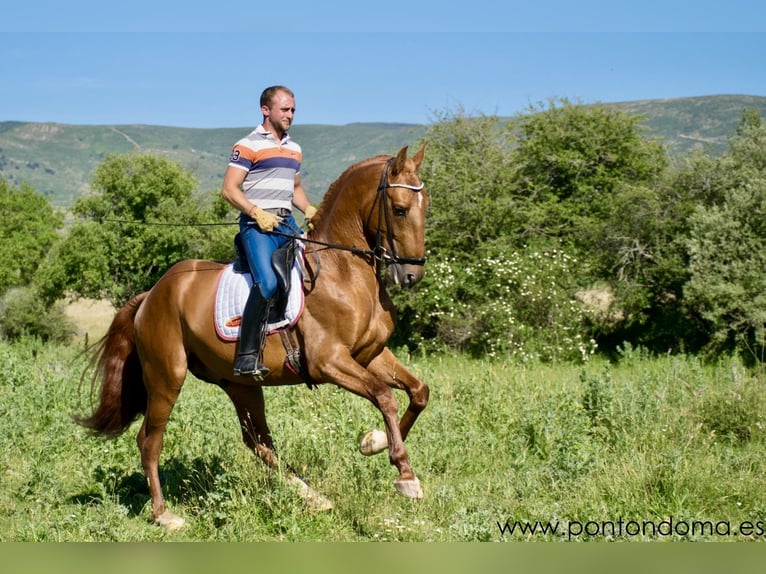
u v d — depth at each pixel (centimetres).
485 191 2911
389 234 709
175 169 3931
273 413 1152
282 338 735
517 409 1134
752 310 2255
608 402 1105
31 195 4669
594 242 2838
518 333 2555
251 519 745
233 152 749
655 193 2747
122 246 3806
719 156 2691
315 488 814
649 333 2725
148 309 808
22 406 1188
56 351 2355
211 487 828
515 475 862
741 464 850
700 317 2589
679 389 1223
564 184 3244
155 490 781
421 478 870
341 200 749
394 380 755
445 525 733
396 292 2741
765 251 2303
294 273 734
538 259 2681
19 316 3625
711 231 2367
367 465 860
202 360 790
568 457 845
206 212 3966
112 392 836
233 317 751
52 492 820
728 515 734
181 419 1077
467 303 2731
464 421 1089
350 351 726
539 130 3247
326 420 1089
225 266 791
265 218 724
